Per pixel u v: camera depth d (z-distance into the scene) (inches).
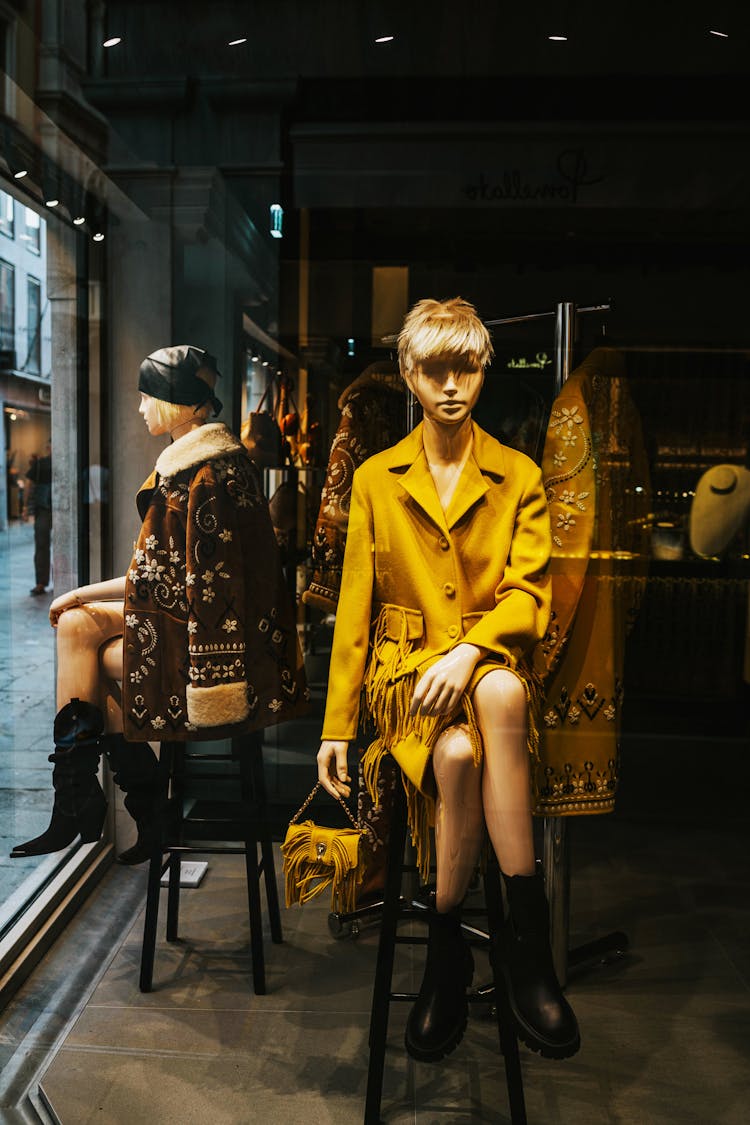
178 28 47.8
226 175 49.0
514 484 47.1
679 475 49.5
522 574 45.9
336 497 52.9
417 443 48.0
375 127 47.2
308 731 56.5
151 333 52.7
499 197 46.8
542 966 44.3
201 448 54.0
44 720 57.3
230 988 56.4
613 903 55.4
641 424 49.1
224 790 57.1
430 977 48.4
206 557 54.4
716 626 51.2
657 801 54.0
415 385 46.0
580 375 48.3
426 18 45.8
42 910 59.2
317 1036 54.9
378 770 49.1
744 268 46.2
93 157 49.4
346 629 48.2
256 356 52.0
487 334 46.4
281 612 55.7
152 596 55.4
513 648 44.5
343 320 50.3
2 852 59.5
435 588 46.1
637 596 51.7
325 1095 52.3
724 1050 53.5
